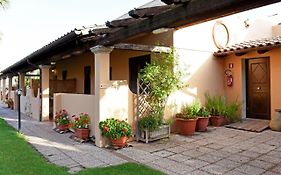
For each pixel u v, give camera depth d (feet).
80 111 25.62
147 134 22.24
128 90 22.86
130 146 20.99
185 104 27.61
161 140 22.97
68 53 27.12
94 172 14.39
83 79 43.39
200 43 29.32
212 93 30.73
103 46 21.12
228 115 29.32
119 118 22.21
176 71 25.75
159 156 18.17
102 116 21.36
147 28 15.14
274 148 20.01
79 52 25.79
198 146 20.84
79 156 18.19
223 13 11.66
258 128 26.58
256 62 30.30
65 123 27.20
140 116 23.09
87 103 24.18
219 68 31.81
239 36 34.24
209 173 14.82
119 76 33.71
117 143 20.34
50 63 35.60
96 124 21.66
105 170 14.78
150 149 20.06
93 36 20.68
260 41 29.27
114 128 20.51
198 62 29.12
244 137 23.82
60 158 17.66
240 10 11.25
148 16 14.46
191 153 18.88
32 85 40.93
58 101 30.32
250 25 36.27
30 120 36.47
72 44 24.43
